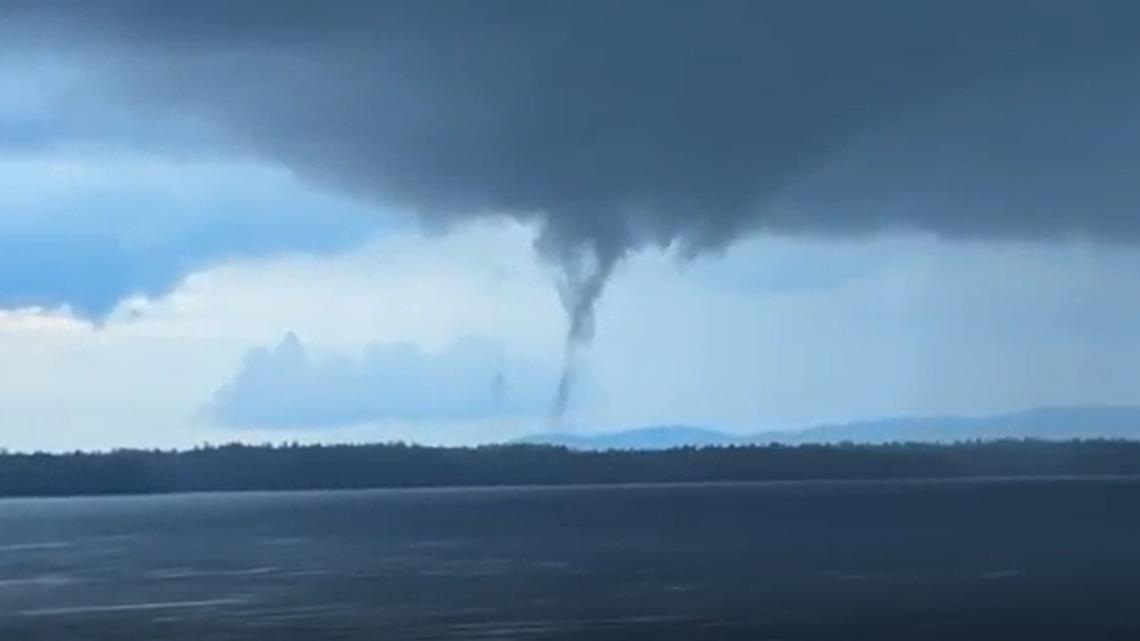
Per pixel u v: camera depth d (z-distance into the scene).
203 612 107.00
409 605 108.31
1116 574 126.69
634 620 94.44
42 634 94.38
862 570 136.38
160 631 94.69
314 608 107.62
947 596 107.00
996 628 86.06
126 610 110.31
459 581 132.50
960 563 143.25
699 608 101.62
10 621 103.12
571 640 83.94
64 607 113.75
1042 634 82.88
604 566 149.88
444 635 88.12
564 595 114.50
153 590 130.00
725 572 137.62
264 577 144.88
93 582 142.38
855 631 86.12
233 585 134.50
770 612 97.94
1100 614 93.12
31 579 148.12
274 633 91.56
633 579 130.38
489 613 100.75
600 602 107.75
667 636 85.38
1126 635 82.00
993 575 127.00
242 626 96.25
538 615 98.62
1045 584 116.69
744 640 82.81
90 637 92.25
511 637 86.12
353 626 94.25
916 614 94.88
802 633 85.69
